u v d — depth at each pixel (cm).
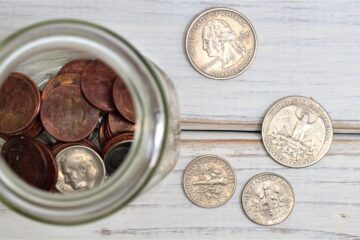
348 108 27
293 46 26
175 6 26
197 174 26
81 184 22
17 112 22
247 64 26
